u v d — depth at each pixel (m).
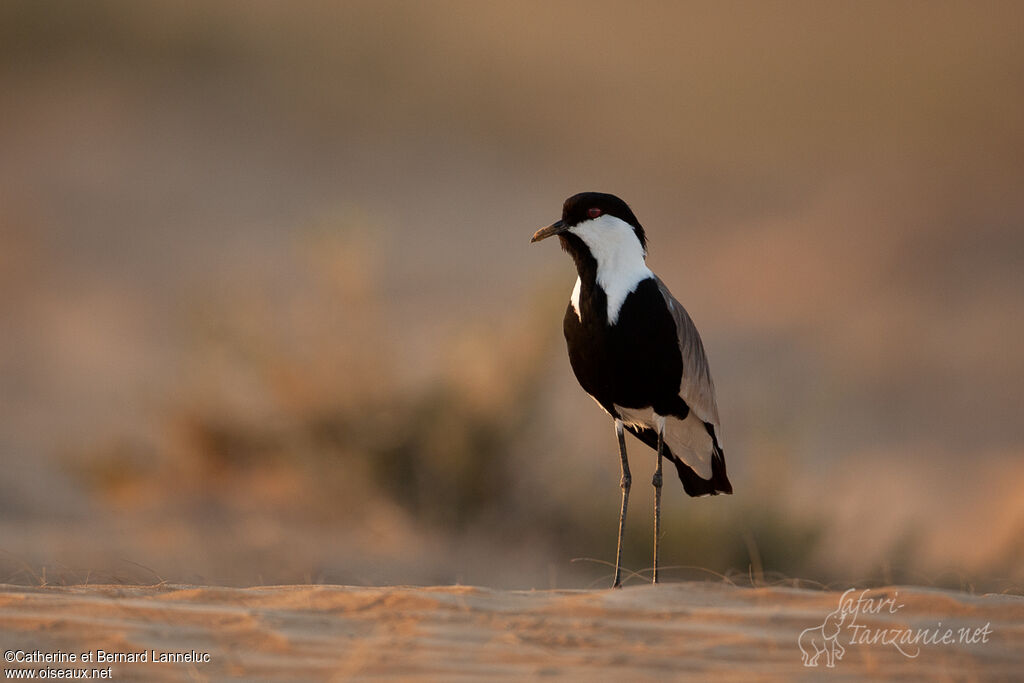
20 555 10.02
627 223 7.90
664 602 5.90
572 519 12.76
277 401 12.98
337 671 4.93
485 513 12.70
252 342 13.32
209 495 12.88
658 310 7.82
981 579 11.24
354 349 13.18
